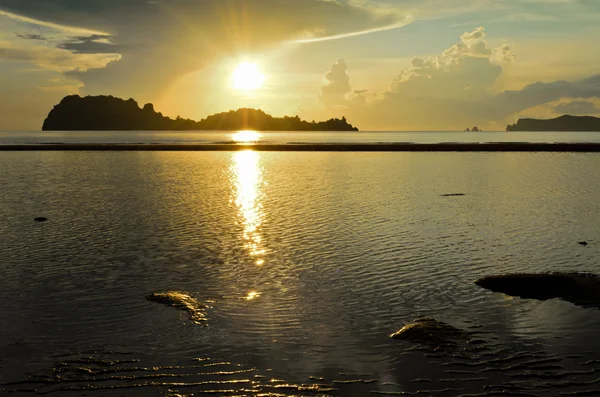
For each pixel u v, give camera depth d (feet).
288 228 81.66
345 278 55.77
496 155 278.05
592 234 78.02
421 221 87.86
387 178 161.58
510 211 98.58
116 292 51.08
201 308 46.83
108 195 120.67
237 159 252.42
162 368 35.86
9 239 73.97
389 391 32.83
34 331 41.88
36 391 32.78
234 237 75.20
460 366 35.88
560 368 35.58
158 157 265.34
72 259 63.16
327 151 320.91
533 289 50.96
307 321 44.01
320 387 33.35
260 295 50.42
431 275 56.85
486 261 62.54
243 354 37.91
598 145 341.41
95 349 38.68
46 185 139.74
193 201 111.55
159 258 63.72
